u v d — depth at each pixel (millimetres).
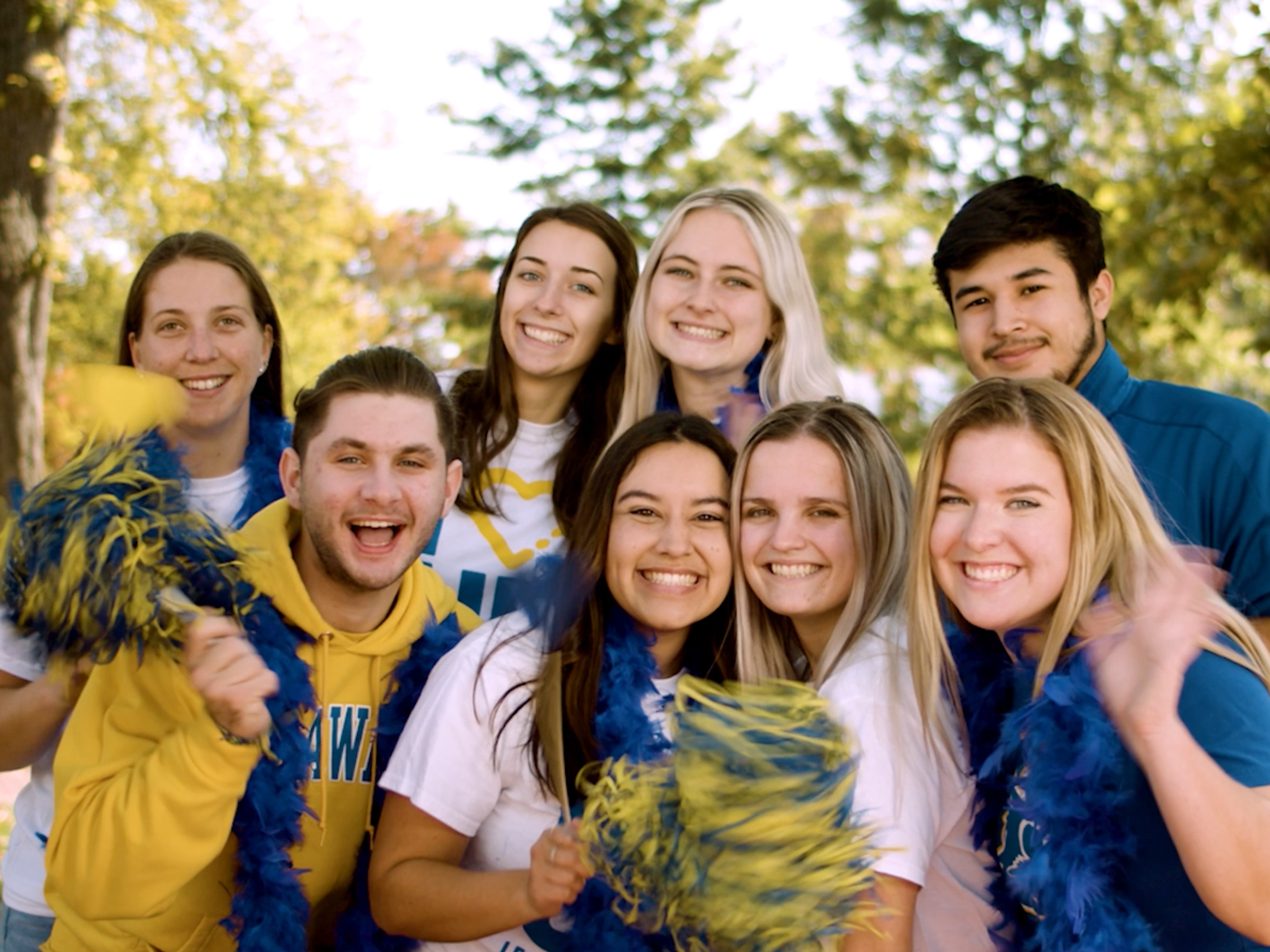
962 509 2664
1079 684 2512
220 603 2551
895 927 2559
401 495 2910
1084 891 2395
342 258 21234
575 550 2965
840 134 21172
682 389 4125
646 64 22859
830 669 2852
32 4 10227
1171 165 13211
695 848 2137
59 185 11469
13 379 10281
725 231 3988
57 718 2979
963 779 2783
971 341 3746
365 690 3012
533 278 4125
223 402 3826
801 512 2912
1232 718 2365
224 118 14828
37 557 2365
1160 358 16688
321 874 2945
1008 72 20234
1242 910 2234
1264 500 3297
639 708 2848
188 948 2828
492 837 2850
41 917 3211
